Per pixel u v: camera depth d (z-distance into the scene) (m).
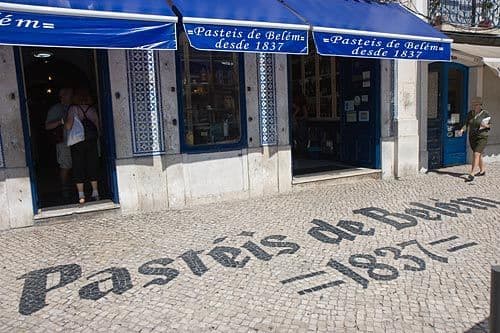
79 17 4.13
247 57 6.42
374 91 7.82
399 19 6.87
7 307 3.44
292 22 5.35
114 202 5.86
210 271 3.99
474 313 3.16
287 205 6.17
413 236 4.79
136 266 4.13
